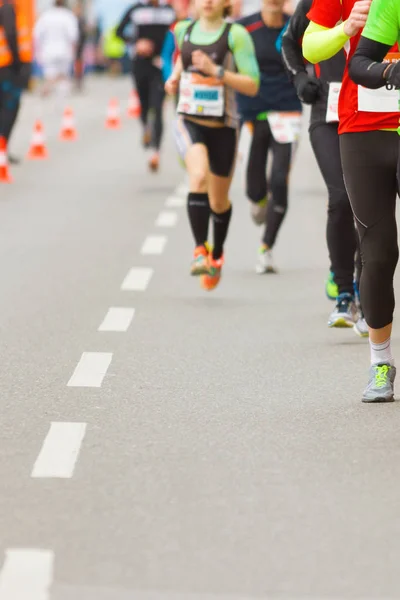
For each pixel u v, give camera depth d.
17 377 17.39
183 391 16.72
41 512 11.83
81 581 10.13
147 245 29.92
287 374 17.83
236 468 13.26
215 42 22.73
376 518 11.72
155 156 46.31
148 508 11.95
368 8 15.05
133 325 21.12
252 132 26.67
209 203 23.00
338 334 20.70
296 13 20.00
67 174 45.56
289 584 10.14
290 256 29.06
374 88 14.62
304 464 13.41
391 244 15.78
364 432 14.69
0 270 26.44
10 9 46.12
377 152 15.54
